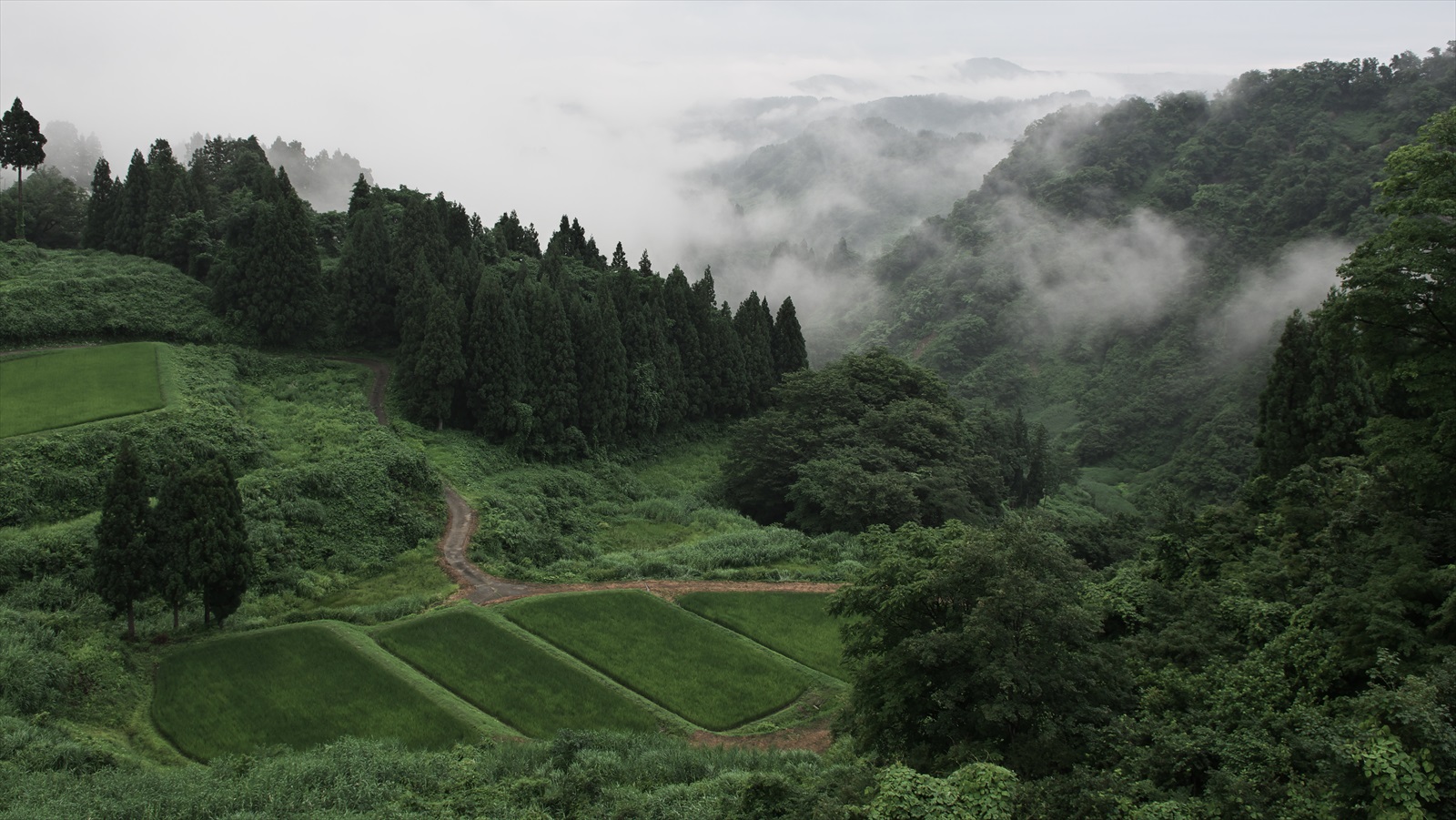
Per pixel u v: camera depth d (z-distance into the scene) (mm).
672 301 100750
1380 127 176250
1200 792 24141
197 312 80688
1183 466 125875
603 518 75438
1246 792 21719
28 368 68125
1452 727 21219
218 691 40938
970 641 26375
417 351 77625
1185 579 45031
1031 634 26328
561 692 43844
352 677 42781
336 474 61500
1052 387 172125
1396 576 29344
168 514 44625
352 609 50781
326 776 32312
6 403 61344
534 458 81875
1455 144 31531
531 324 83812
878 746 30234
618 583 58469
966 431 92250
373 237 86812
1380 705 22156
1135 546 80000
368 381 81125
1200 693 29312
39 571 47281
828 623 54438
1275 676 28922
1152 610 39875
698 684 46000
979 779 23234
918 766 27047
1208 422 132000
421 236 87750
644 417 91562
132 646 43625
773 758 36562
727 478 86188
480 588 55625
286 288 80938
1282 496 49344
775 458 82312
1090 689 28172
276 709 39938
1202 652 33750
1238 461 118625
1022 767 25375
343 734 38562
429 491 66438
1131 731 26094
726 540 69375
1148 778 24109
